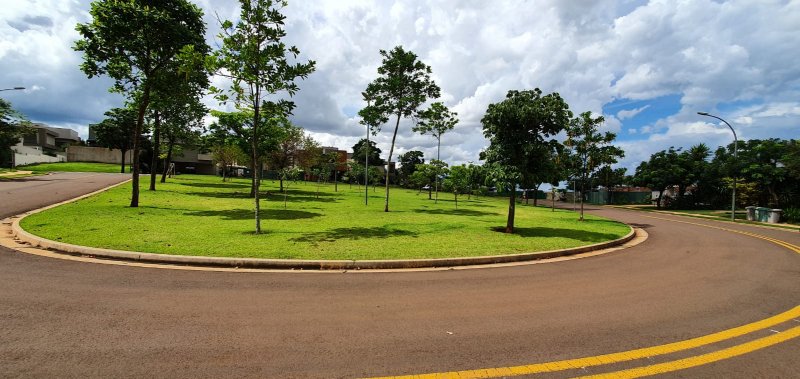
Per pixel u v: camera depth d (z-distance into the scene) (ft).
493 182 42.04
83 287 17.88
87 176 117.08
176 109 92.02
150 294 17.24
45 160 187.73
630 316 16.16
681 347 13.01
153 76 51.21
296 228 38.58
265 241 30.17
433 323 14.74
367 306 16.58
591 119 64.95
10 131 115.24
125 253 23.80
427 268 24.72
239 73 34.35
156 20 47.32
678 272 25.94
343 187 157.89
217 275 21.01
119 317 14.33
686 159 141.90
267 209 57.72
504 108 40.93
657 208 140.67
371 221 47.26
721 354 12.53
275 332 13.41
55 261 22.48
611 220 68.90
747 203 100.27
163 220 39.78
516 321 15.20
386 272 23.21
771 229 64.13
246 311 15.47
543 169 42.65
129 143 175.01
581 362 11.72
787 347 13.23
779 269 28.02
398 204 81.25
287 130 94.63
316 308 16.12
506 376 10.77
